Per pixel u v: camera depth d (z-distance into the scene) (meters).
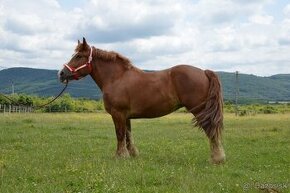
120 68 12.48
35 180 9.30
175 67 11.83
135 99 12.02
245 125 31.64
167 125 32.81
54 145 16.55
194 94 11.45
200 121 11.41
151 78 12.01
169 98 11.74
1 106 60.44
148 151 14.84
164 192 7.98
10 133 21.69
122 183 8.66
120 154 12.34
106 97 12.42
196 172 10.07
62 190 8.10
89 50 12.78
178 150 15.16
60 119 39.19
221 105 11.38
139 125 32.88
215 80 11.44
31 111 63.97
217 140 11.35
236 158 12.80
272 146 16.61
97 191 7.92
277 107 79.88
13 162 11.80
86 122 35.72
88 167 10.65
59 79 12.96
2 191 8.09
